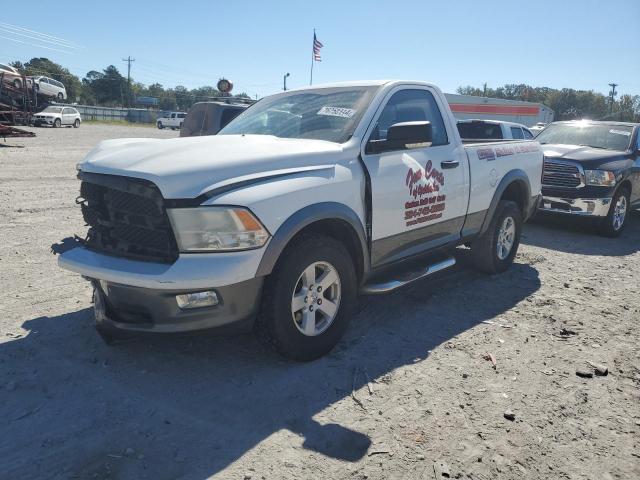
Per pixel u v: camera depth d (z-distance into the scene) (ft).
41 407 10.43
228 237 10.62
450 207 16.40
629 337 14.88
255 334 12.09
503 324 15.43
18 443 9.32
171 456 9.11
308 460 9.11
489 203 18.47
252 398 10.98
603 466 9.28
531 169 20.92
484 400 11.23
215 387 11.37
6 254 19.90
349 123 14.05
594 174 28.04
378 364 12.64
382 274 15.06
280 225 11.19
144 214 10.94
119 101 372.58
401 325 15.08
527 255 23.85
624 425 10.53
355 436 9.82
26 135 78.33
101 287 11.57
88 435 9.61
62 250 12.52
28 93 91.20
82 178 11.98
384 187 13.73
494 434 10.03
